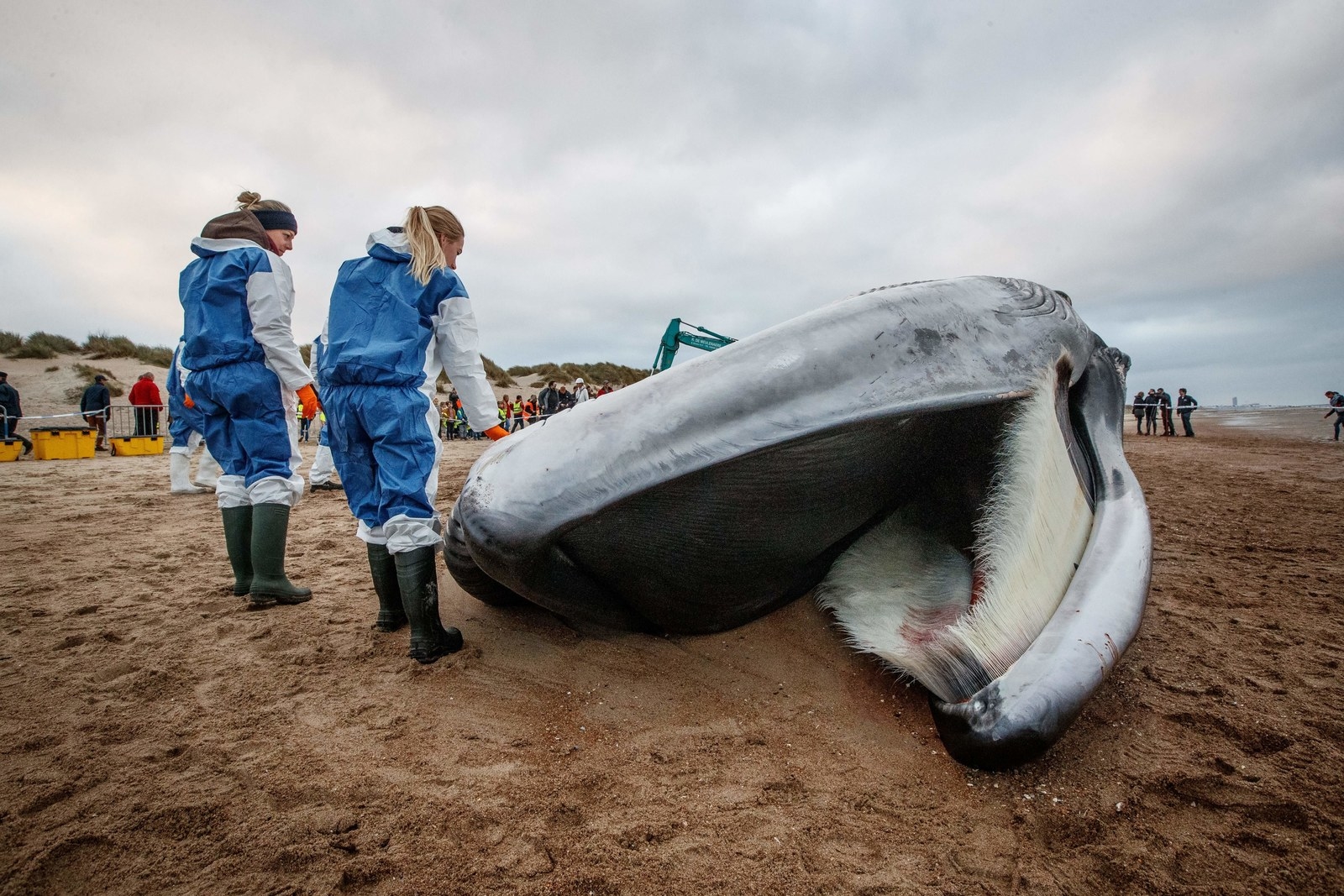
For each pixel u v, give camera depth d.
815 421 2.43
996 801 2.14
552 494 2.43
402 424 2.95
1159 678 2.92
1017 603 2.54
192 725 2.53
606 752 2.38
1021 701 2.18
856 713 2.65
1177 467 11.77
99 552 5.22
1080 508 2.96
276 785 2.14
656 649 3.08
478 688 2.82
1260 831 1.99
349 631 3.45
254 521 3.81
